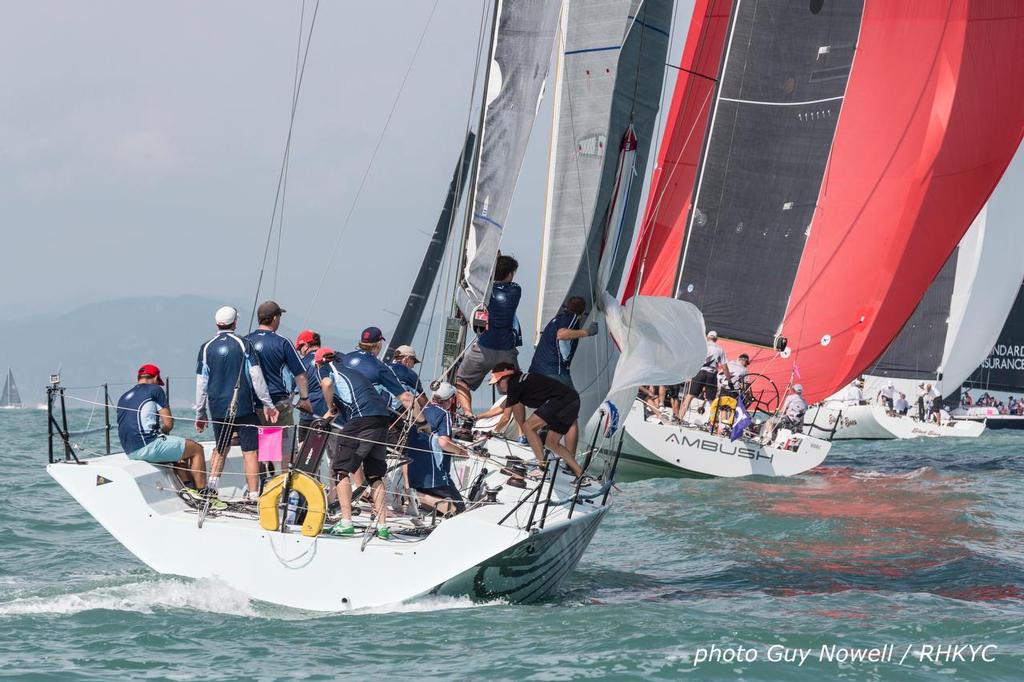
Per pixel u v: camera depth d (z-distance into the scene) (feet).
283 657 94.63
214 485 121.60
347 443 111.55
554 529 107.65
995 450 390.01
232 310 122.01
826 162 295.69
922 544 171.42
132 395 117.39
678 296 301.22
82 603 109.70
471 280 136.77
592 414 130.41
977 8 313.73
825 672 96.53
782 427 274.77
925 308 489.67
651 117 134.21
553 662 95.30
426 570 106.73
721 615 117.50
